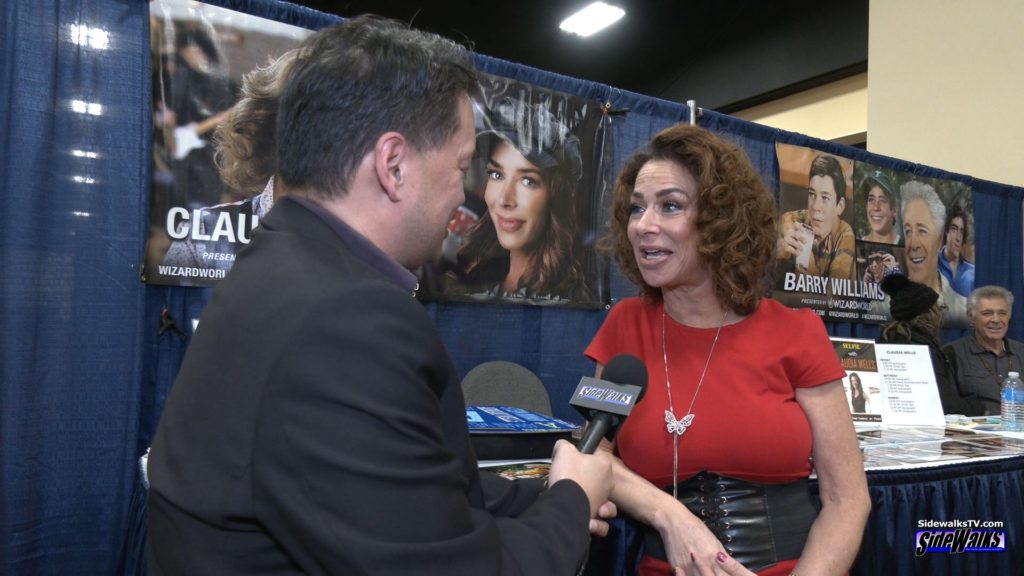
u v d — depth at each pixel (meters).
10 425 1.67
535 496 0.92
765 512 1.18
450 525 0.52
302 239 0.61
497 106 2.40
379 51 0.64
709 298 1.32
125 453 1.82
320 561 0.48
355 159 0.62
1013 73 4.17
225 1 1.95
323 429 0.49
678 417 1.24
